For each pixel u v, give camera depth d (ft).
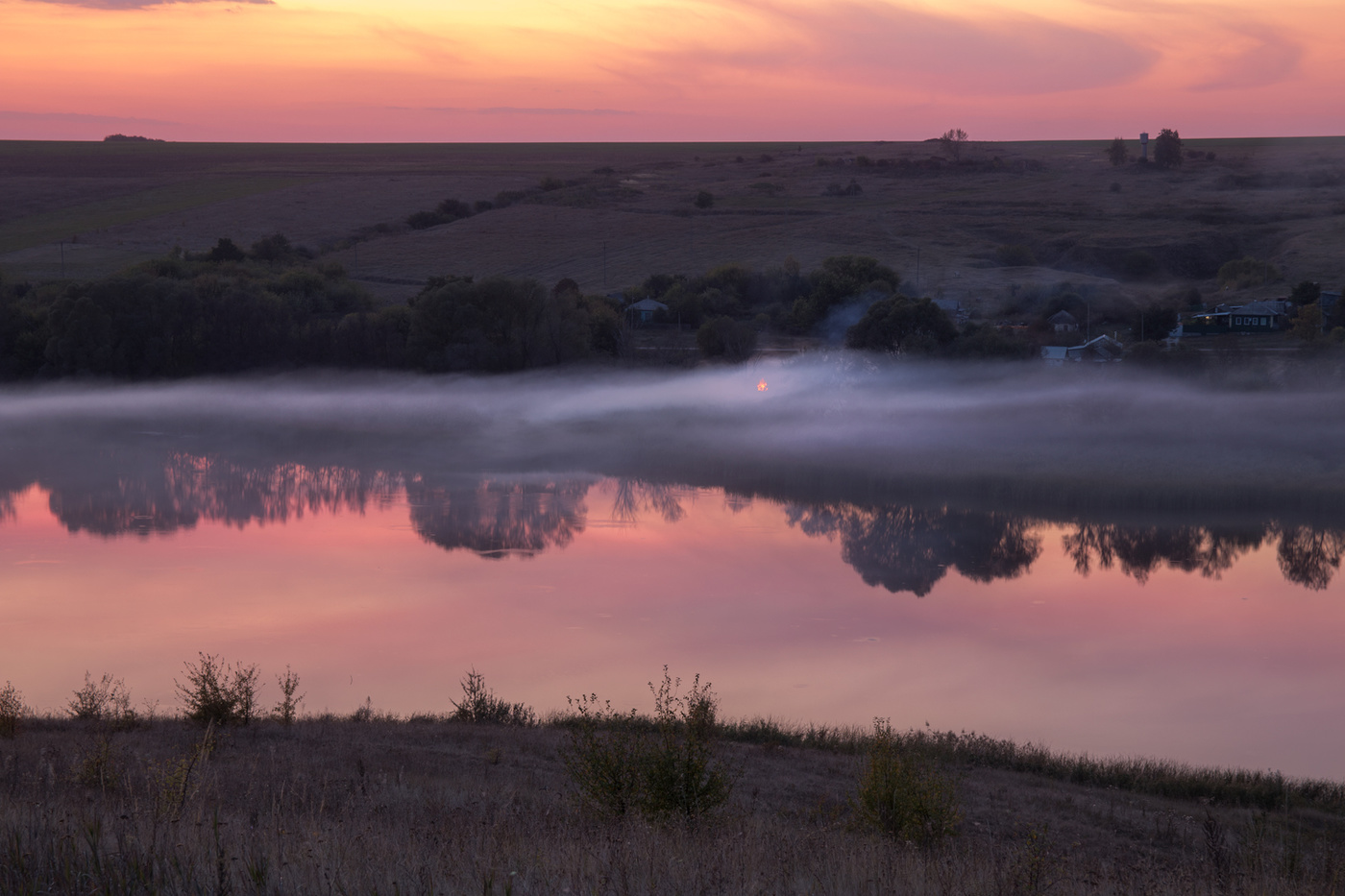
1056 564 177.78
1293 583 166.81
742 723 93.15
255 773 57.67
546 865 28.02
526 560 171.63
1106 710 107.96
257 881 25.45
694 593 152.66
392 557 172.14
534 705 102.94
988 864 36.70
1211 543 193.88
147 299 349.41
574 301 386.73
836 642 131.54
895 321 350.64
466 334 348.59
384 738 78.48
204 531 190.08
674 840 35.09
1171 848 59.72
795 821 53.26
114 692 99.45
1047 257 655.76
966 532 200.64
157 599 143.43
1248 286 569.23
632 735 55.77
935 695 112.06
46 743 66.85
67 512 204.85
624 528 198.70
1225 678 119.85
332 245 634.43
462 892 25.77
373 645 124.98
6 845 26.53
